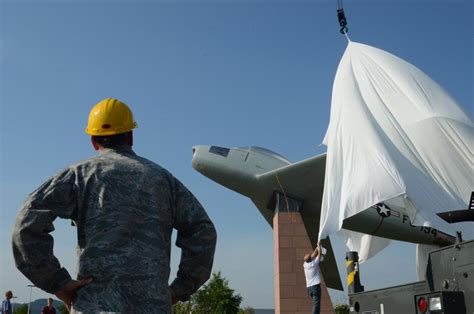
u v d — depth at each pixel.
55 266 2.69
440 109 15.19
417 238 22.17
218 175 21.86
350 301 6.50
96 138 3.12
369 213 21.86
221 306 40.94
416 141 14.96
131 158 3.02
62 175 2.89
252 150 22.33
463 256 4.73
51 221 2.74
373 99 16.30
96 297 2.63
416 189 13.73
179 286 2.99
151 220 2.83
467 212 6.30
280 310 18.12
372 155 14.33
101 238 2.73
